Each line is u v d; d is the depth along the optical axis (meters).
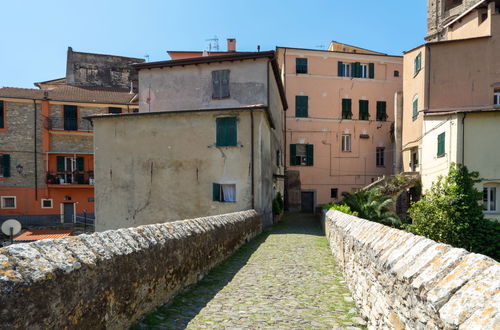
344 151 30.09
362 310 4.23
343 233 6.18
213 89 19.22
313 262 7.55
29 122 27.84
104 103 28.98
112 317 3.24
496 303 1.69
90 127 28.98
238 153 15.48
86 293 2.84
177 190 16.11
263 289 5.46
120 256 3.43
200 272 6.06
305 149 29.86
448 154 17.56
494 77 20.53
